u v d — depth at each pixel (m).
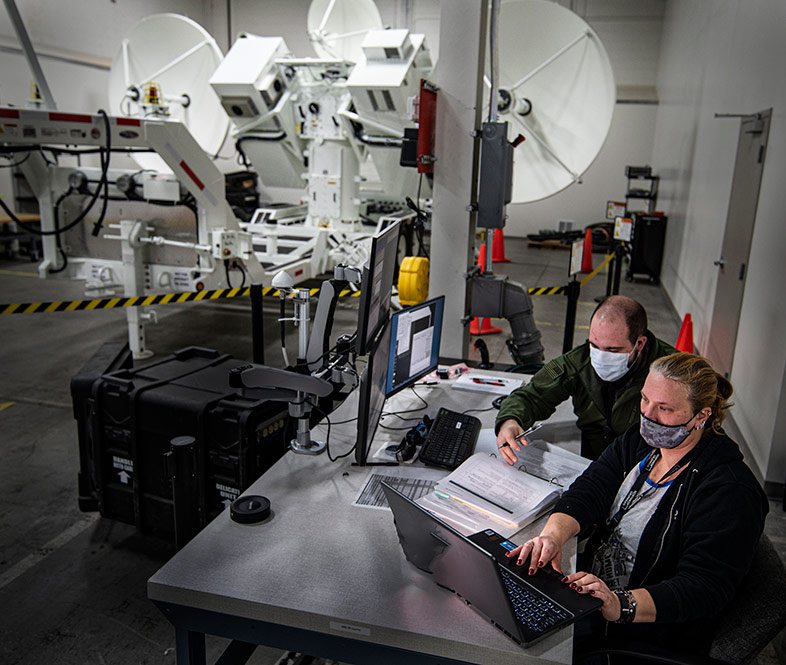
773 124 3.96
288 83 6.34
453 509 1.84
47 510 3.15
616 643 1.50
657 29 11.66
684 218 7.52
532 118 5.96
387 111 5.89
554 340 6.24
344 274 2.33
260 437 2.62
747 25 4.97
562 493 1.92
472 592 1.42
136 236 4.70
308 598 1.49
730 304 4.71
